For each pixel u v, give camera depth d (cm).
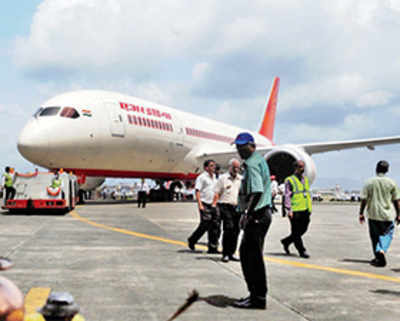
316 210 2419
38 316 123
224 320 381
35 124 1956
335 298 467
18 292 88
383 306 435
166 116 2569
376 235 713
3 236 923
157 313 393
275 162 2481
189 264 656
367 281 559
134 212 1778
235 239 713
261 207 445
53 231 1034
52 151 1936
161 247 820
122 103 2255
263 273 423
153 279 541
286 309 421
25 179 1611
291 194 761
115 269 596
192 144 2800
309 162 2286
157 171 2608
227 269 629
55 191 1600
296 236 757
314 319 388
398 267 671
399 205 709
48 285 489
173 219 1455
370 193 718
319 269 641
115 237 945
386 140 2556
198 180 813
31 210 1738
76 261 648
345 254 794
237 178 732
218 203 743
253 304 422
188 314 396
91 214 1627
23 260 645
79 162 2056
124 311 397
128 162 2309
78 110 2031
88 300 432
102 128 2091
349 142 2575
